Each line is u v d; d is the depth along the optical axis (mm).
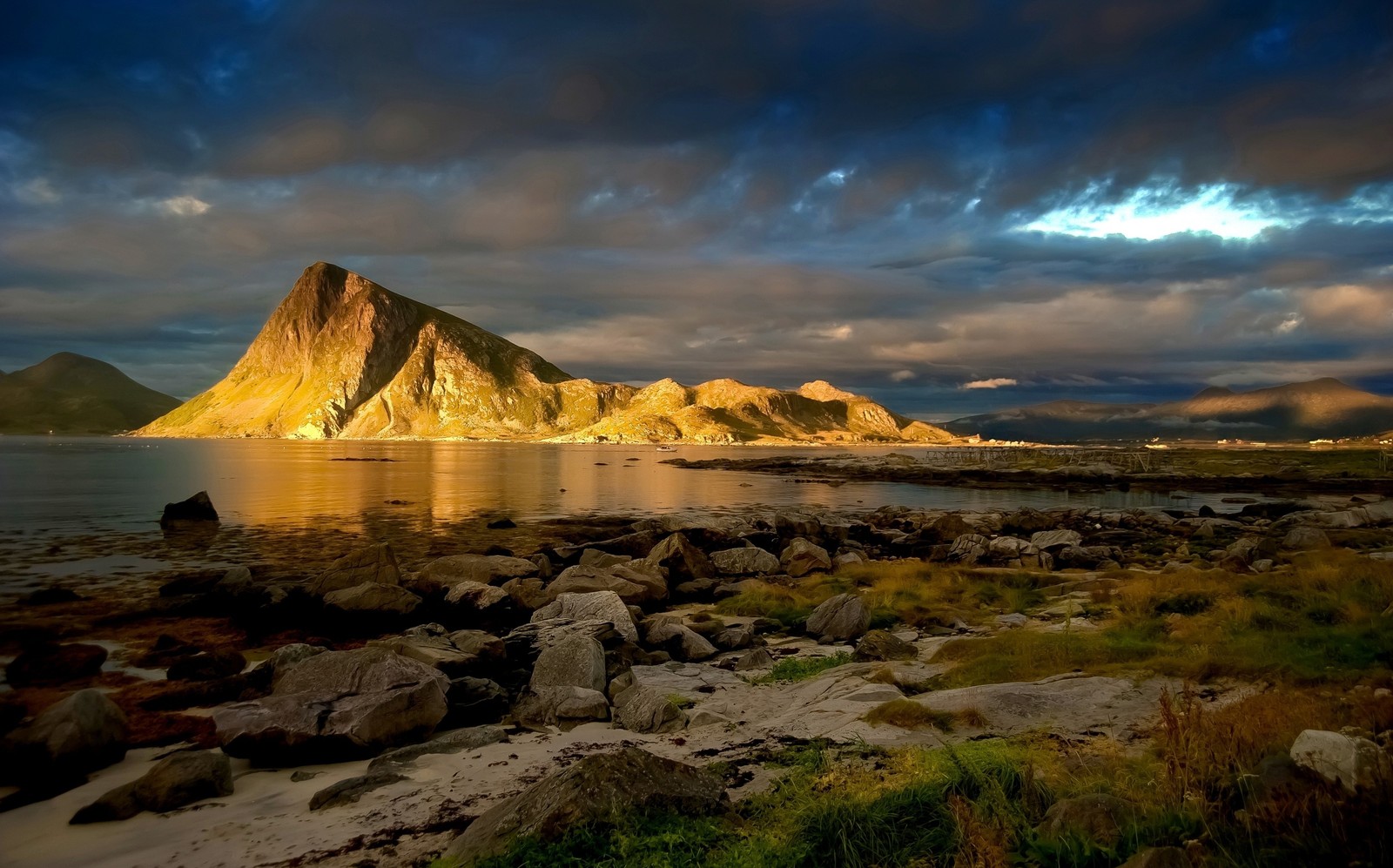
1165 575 20688
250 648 18828
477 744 10609
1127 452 170875
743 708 11883
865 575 26891
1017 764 7199
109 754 10594
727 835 6160
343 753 10531
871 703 10508
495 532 44000
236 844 7309
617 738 10594
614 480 100812
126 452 191750
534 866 5605
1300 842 4918
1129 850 5238
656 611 23828
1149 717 8781
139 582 27656
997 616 19594
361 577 25312
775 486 93375
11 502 58094
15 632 20250
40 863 7254
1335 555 24344
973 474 108562
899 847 5828
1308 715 7492
